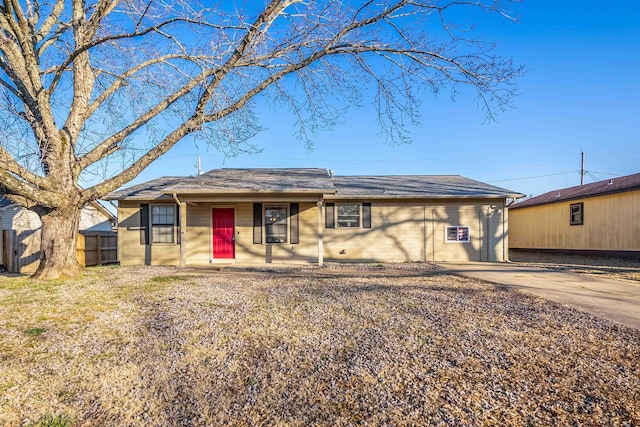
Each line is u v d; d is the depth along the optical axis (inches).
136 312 206.5
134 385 121.1
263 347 153.9
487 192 533.6
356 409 105.3
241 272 399.2
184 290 272.2
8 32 300.7
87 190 325.4
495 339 162.4
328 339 163.2
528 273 386.9
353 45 326.0
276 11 300.8
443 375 126.1
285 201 475.5
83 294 253.0
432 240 540.7
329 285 301.7
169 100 331.0
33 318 192.1
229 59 294.8
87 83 343.0
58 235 327.9
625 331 173.8
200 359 141.6
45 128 304.0
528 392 113.6
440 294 261.9
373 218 541.6
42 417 102.6
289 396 113.3
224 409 106.5
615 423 96.9
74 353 146.1
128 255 521.0
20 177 283.6
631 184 556.4
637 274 378.9
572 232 668.1
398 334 169.8
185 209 468.4
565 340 160.9
